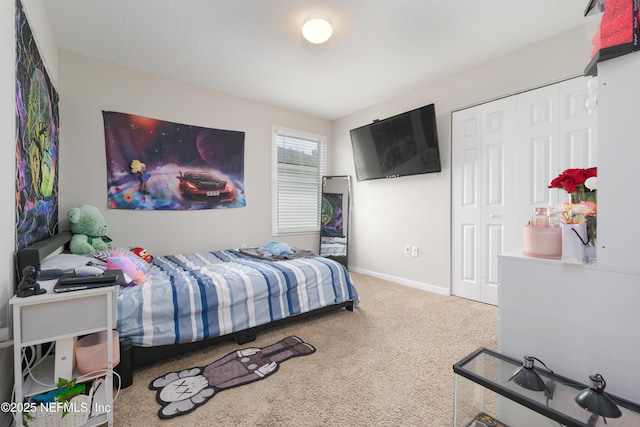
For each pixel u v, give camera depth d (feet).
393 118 11.40
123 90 9.47
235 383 5.28
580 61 7.53
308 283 8.06
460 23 7.36
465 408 3.59
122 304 5.54
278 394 4.99
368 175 13.07
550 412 2.79
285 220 13.67
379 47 8.43
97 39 8.03
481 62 9.34
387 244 12.70
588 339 3.15
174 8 6.77
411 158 11.16
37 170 5.82
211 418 4.42
